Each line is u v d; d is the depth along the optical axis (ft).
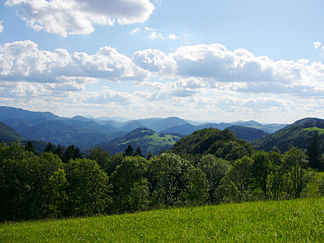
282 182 160.66
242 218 39.11
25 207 142.92
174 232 34.30
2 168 147.23
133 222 45.85
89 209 137.49
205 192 170.91
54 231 44.01
